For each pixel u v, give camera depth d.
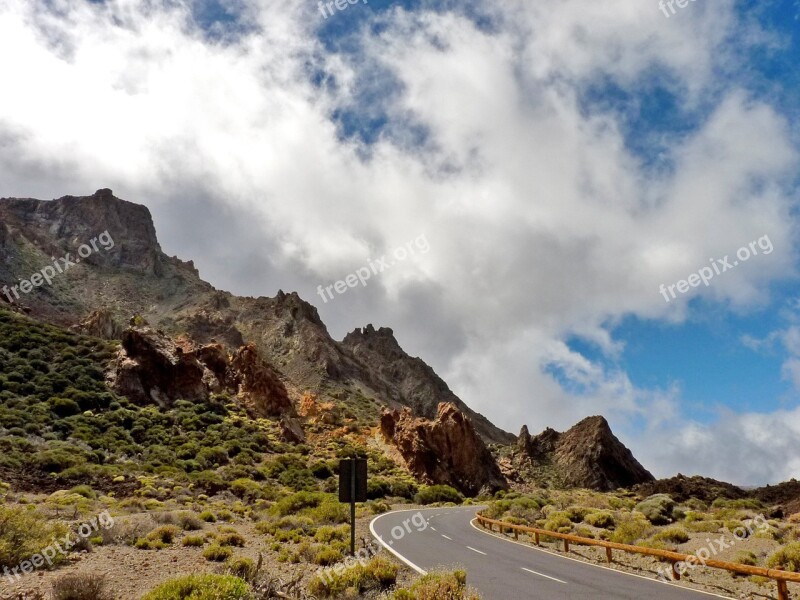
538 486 93.50
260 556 12.29
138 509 28.62
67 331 81.31
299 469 58.22
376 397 148.88
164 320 154.50
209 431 62.81
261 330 164.62
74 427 51.66
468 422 83.50
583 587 12.42
